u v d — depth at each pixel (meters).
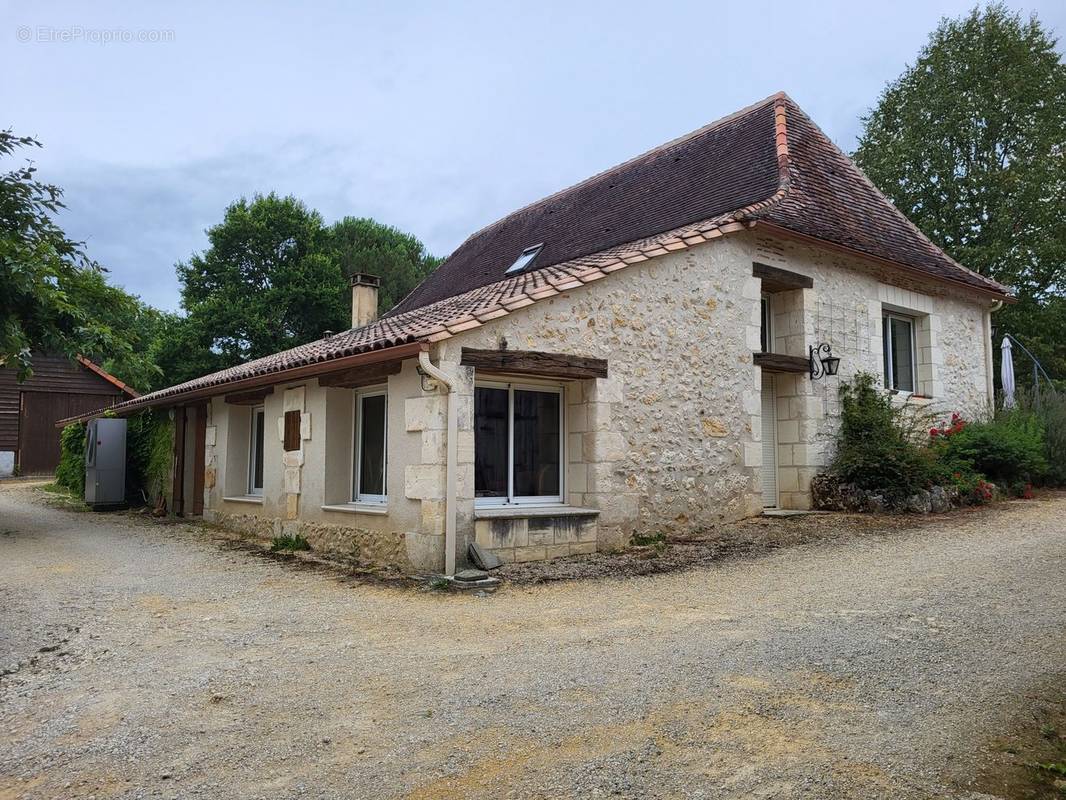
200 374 29.33
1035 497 10.91
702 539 8.48
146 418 14.93
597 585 6.45
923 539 7.86
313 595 6.40
